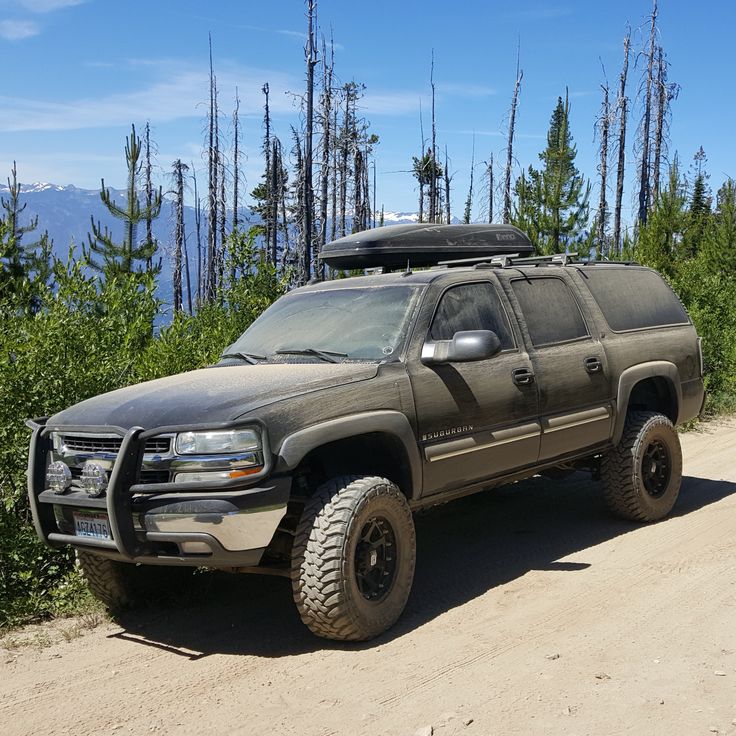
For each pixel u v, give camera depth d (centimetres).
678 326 755
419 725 373
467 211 3522
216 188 4047
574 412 625
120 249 1797
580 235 2148
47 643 494
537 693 398
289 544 504
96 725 389
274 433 447
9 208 1842
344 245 686
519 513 757
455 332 555
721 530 662
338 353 536
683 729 356
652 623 480
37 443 487
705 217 3012
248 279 988
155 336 815
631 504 679
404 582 494
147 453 451
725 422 1216
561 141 2192
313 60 2509
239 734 375
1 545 545
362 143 3456
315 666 446
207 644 488
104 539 461
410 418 512
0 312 680
